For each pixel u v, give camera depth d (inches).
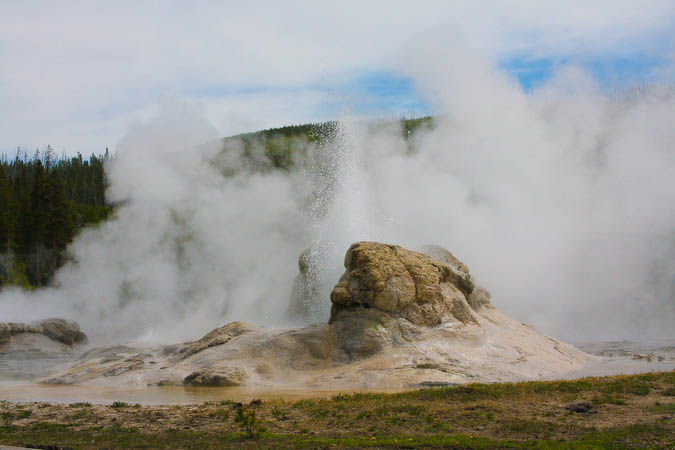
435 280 1047.0
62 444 522.6
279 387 863.7
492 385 729.0
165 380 924.6
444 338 973.8
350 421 588.7
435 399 666.2
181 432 565.0
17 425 614.2
